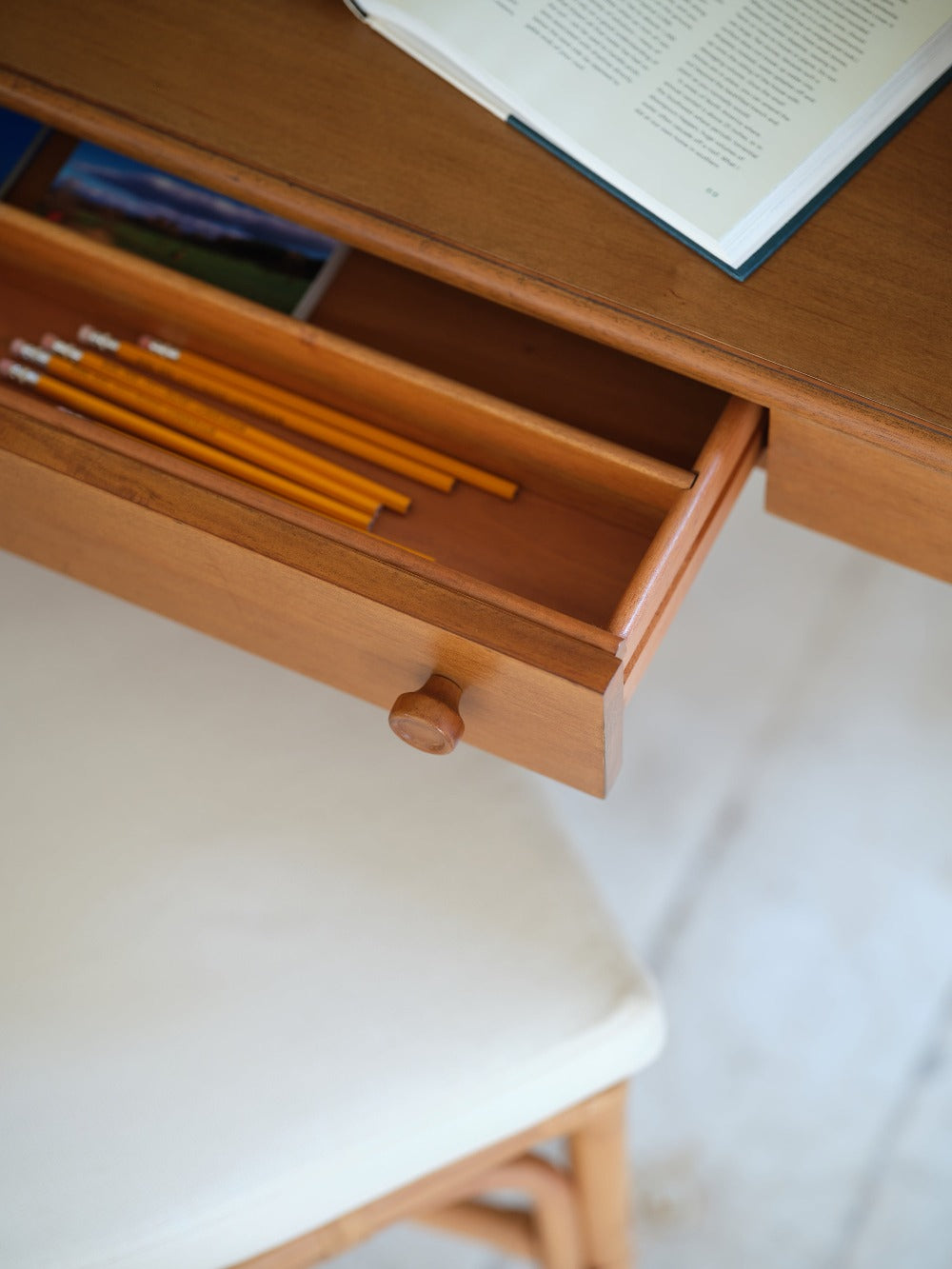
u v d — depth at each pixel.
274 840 0.75
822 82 0.59
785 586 1.30
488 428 0.66
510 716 0.60
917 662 1.27
